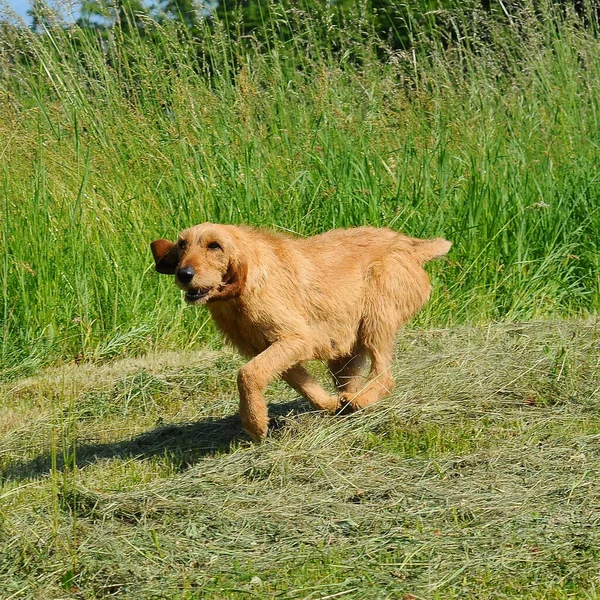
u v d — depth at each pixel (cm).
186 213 1112
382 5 1848
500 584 475
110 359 1016
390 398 758
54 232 1084
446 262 1112
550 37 1419
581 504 556
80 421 824
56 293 1044
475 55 1398
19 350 1004
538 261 1138
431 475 616
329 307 729
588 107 1321
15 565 518
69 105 1234
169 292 1073
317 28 1409
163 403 857
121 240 1104
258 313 687
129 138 1206
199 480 622
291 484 615
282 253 712
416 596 466
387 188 1160
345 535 539
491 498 572
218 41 1342
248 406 681
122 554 522
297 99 1259
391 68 1337
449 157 1187
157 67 1263
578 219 1181
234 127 1211
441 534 530
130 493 602
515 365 827
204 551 525
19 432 795
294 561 509
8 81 1274
